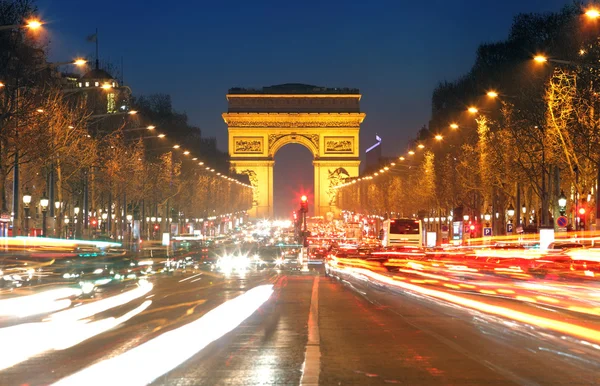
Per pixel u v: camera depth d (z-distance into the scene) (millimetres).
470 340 21109
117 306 32906
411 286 46688
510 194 92438
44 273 49844
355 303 34875
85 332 23031
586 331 22969
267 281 55094
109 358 17891
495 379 14977
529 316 27578
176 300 36500
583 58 64750
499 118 90375
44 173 86625
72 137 81562
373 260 75375
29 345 20203
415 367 16500
